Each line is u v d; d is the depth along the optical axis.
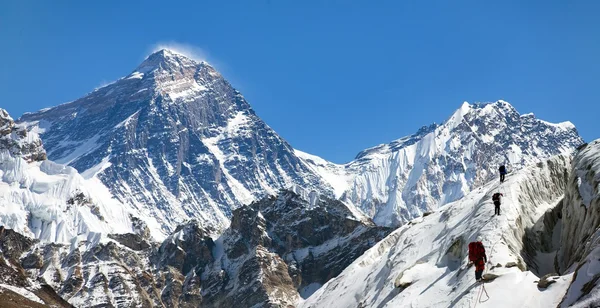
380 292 98.81
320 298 137.88
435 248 95.50
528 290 64.19
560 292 60.84
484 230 82.00
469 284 71.00
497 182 103.06
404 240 110.94
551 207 92.81
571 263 71.62
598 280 55.09
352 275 134.62
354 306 116.31
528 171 97.44
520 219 85.06
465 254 81.62
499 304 63.41
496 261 72.19
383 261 118.12
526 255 80.25
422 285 82.56
